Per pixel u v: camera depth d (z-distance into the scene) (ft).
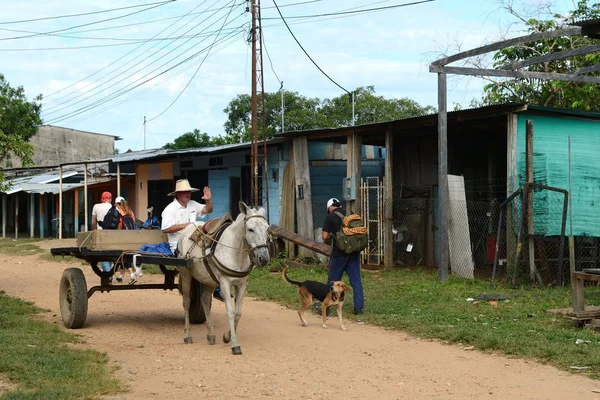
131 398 21.95
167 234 34.14
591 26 34.17
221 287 28.94
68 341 30.35
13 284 52.54
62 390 21.62
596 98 70.33
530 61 41.14
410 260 63.82
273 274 56.29
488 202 61.62
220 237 29.07
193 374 25.21
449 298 41.91
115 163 99.81
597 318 32.76
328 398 22.26
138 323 36.27
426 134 63.57
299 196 65.41
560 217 50.98
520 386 23.49
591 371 25.17
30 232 114.52
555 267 51.16
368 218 59.98
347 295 44.01
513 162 48.29
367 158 72.90
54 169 123.85
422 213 63.31
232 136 134.31
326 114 135.85
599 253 53.36
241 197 75.97
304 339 31.96
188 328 31.22
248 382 24.14
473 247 61.31
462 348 29.68
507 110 48.29
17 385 22.45
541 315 35.73
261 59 71.46
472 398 22.21
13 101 139.64
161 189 91.40
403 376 25.02
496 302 40.11
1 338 29.22
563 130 51.55
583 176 52.49
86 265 66.49
